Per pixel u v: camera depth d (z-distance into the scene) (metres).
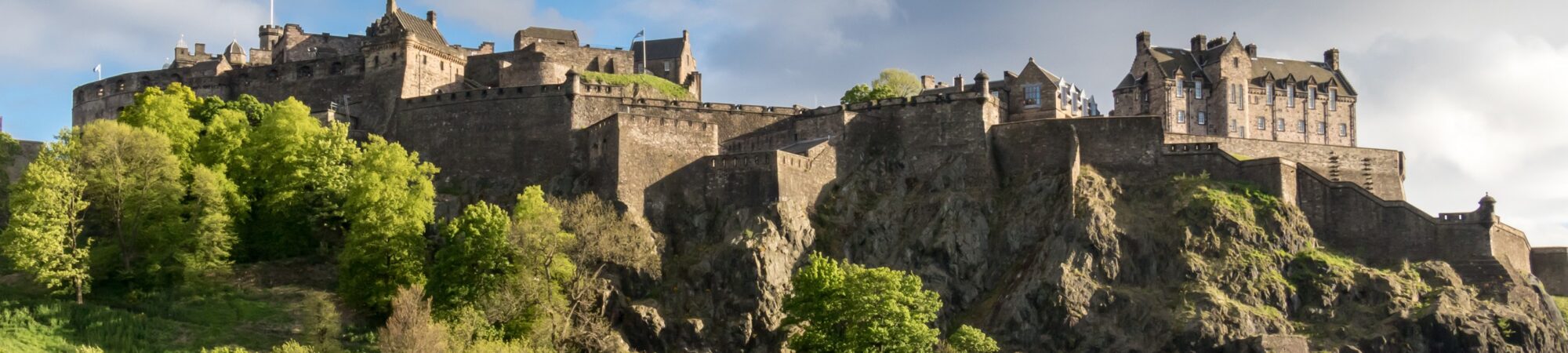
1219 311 128.50
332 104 162.38
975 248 139.25
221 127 142.12
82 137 129.00
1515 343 129.75
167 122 141.38
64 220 120.00
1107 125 147.75
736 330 126.44
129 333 112.50
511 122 149.38
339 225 135.75
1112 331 129.12
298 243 134.25
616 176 137.25
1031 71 163.12
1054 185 142.75
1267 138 174.50
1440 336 127.94
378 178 129.50
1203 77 175.12
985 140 147.62
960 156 147.75
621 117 138.75
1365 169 159.88
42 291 119.25
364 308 121.50
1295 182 145.00
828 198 143.00
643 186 138.62
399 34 160.00
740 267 130.12
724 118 153.88
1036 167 146.62
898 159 149.25
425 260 125.62
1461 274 137.12
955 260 137.62
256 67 168.12
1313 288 134.00
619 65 180.25
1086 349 128.25
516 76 166.00
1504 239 142.00
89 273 121.31
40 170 120.81
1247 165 144.75
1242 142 157.00
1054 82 162.38
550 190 143.38
